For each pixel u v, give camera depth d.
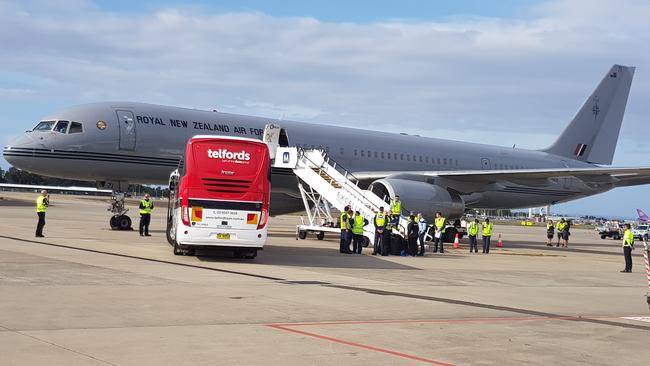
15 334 9.05
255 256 21.81
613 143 48.94
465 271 21.88
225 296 13.22
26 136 30.02
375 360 8.38
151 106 31.98
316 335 9.80
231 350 8.60
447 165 41.41
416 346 9.38
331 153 36.34
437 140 42.31
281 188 34.69
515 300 15.02
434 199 31.98
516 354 9.15
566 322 12.19
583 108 47.50
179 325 10.16
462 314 12.50
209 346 8.79
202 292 13.62
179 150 31.64
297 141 35.34
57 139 29.69
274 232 40.59
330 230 32.03
